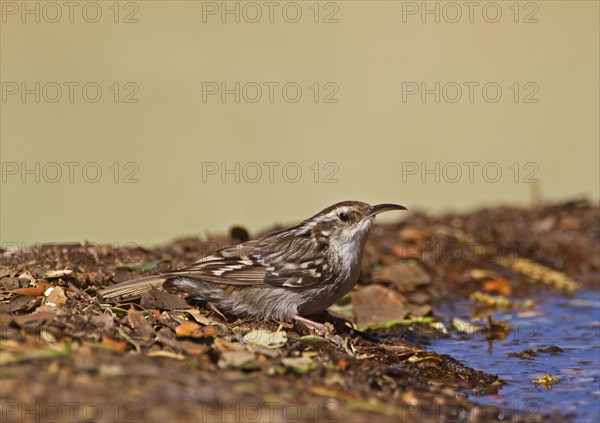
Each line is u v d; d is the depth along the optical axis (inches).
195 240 424.8
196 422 194.7
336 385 237.9
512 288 430.9
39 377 208.2
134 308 285.0
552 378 289.1
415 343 333.1
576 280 448.8
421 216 525.3
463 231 491.5
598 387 281.0
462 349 327.9
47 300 277.4
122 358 229.5
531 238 486.6
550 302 410.6
